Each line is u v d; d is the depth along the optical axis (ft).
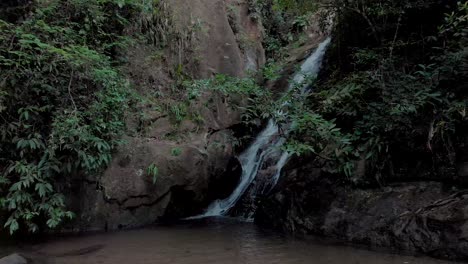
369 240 15.98
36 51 18.28
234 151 27.37
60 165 18.45
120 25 23.57
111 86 19.98
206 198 24.36
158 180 21.09
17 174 17.84
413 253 14.48
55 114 18.10
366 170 17.85
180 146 22.24
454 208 14.29
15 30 17.30
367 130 18.11
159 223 21.54
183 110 23.84
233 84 22.31
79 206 19.31
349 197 17.92
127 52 23.59
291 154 21.50
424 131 16.63
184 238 17.85
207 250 15.66
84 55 18.24
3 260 13.21
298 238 17.69
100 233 18.95
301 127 18.34
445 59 16.38
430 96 15.49
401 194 16.55
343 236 16.90
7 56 17.95
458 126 16.24
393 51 20.56
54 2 19.86
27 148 17.71
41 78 17.95
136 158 20.77
